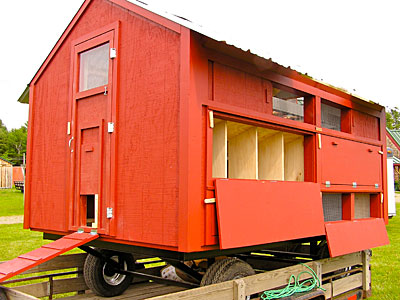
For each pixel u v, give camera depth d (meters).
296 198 4.78
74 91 4.93
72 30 5.14
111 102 4.48
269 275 4.27
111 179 4.39
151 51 4.16
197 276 4.59
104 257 5.18
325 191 5.48
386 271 8.48
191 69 3.80
